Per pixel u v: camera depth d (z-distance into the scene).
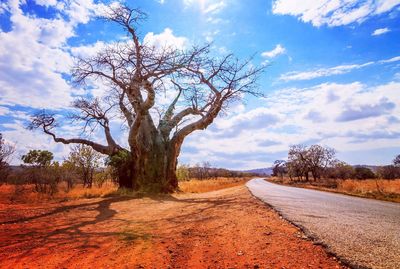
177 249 5.25
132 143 19.67
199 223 7.81
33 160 24.95
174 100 24.78
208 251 5.04
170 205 12.66
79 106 22.59
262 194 18.89
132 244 5.63
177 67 18.12
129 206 12.22
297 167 71.75
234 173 143.12
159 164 20.80
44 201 14.48
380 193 19.69
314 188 32.31
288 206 11.29
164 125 23.11
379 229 6.52
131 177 20.31
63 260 4.73
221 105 22.64
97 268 4.33
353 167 69.06
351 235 5.80
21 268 4.39
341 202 13.82
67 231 7.02
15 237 6.42
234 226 7.13
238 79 21.83
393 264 3.98
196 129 22.67
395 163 61.94
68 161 24.89
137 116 18.72
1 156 23.83
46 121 21.95
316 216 8.52
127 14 17.77
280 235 5.93
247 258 4.51
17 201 14.69
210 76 21.66
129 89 18.47
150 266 4.37
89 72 18.75
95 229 7.22
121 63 18.00
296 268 3.97
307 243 5.23
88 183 25.77
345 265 4.02
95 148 22.58
